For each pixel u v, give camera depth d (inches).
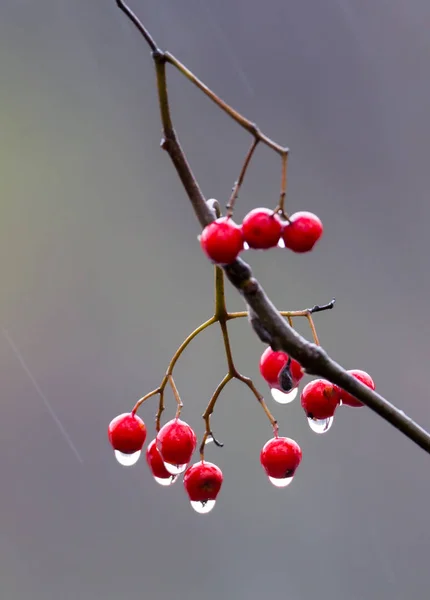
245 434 61.7
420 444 35.0
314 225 35.0
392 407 35.1
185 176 34.9
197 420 62.0
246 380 36.5
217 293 36.2
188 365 63.7
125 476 61.1
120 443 36.5
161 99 34.8
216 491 36.4
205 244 34.8
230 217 34.9
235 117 34.8
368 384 36.3
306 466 61.5
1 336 63.5
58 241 67.7
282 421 62.2
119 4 34.7
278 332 34.9
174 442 36.2
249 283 34.8
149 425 62.1
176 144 34.9
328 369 35.0
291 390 36.4
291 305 66.9
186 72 34.7
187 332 65.2
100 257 67.6
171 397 62.7
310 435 61.8
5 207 67.6
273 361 36.5
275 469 36.3
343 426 62.9
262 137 34.8
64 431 61.4
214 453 61.0
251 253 68.1
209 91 34.7
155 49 34.7
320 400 36.3
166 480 36.7
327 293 67.4
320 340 65.3
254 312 34.9
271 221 34.9
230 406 62.4
